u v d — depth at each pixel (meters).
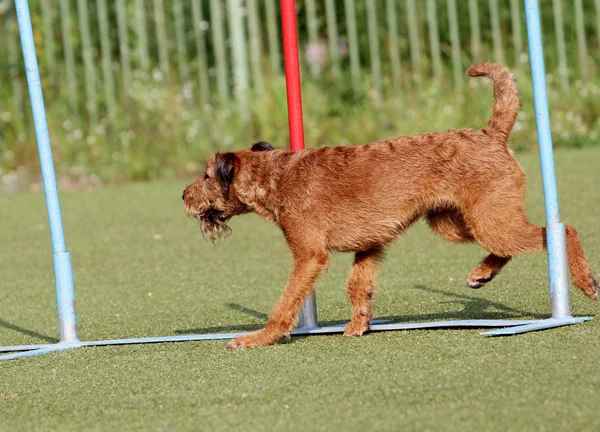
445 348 7.74
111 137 23.09
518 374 6.74
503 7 24.59
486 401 6.21
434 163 8.46
